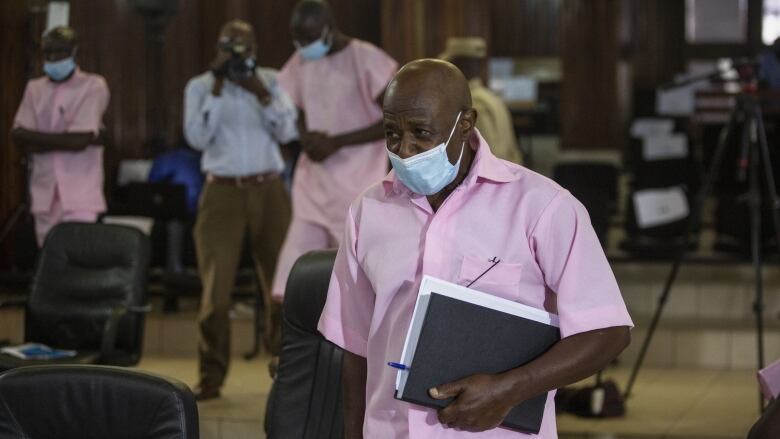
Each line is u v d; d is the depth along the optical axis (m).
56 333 6.82
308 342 4.54
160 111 12.18
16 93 10.71
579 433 6.91
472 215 3.09
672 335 8.91
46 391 3.54
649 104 17.22
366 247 3.21
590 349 2.99
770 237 10.21
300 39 7.11
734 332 8.88
